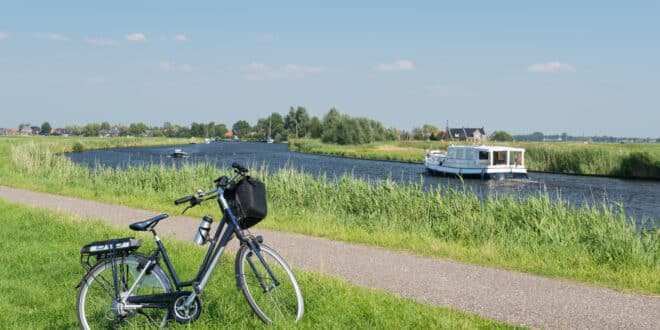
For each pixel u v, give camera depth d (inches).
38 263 307.3
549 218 479.5
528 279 300.4
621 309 244.7
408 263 336.8
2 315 217.3
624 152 1722.4
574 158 1802.4
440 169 1690.5
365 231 459.2
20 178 968.9
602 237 396.8
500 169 1592.0
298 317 204.8
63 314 219.0
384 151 3129.9
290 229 461.7
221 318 209.8
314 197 637.3
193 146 5255.9
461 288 277.3
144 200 646.5
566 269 326.6
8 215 492.4
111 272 193.9
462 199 549.0
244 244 199.8
